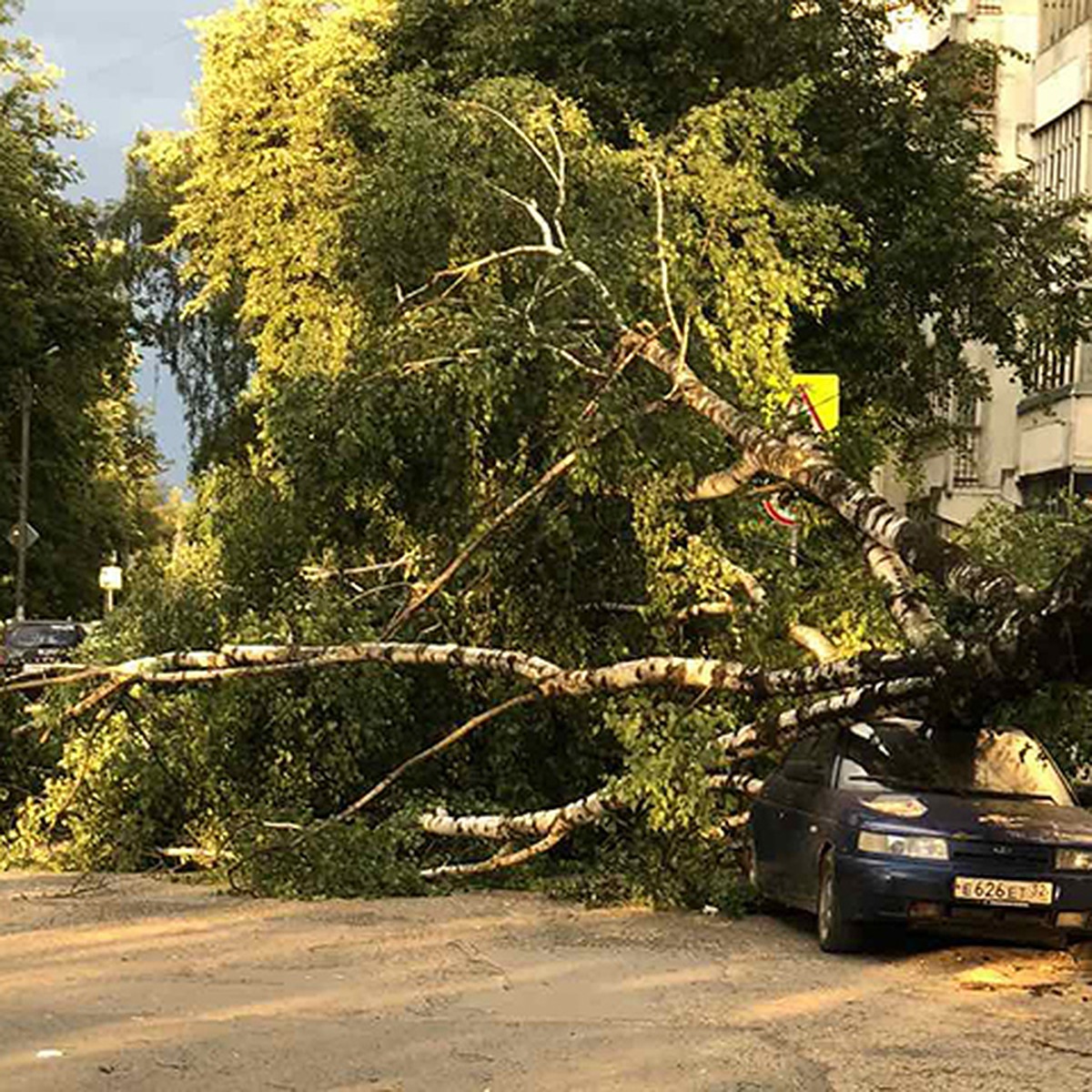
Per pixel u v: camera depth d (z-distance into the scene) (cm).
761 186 1767
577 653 1689
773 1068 909
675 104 2602
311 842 1524
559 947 1268
